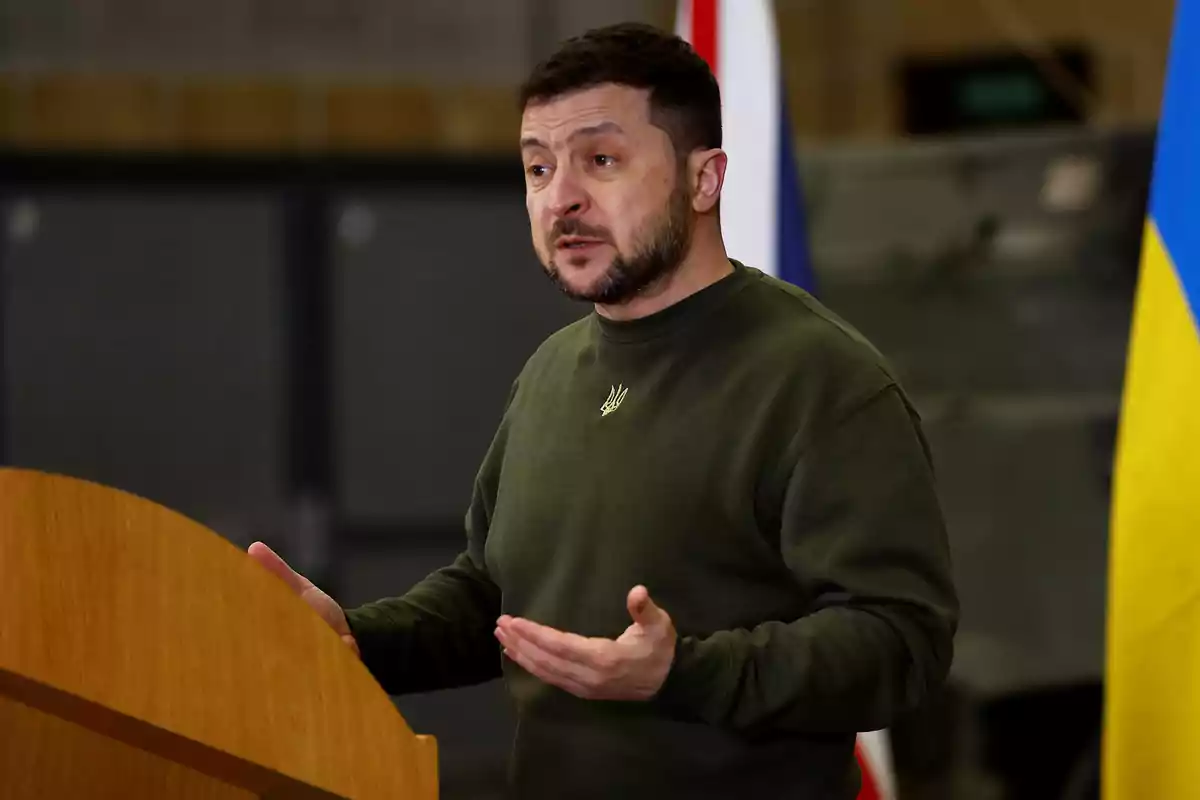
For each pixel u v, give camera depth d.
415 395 12.54
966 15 10.80
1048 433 10.23
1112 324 10.25
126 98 12.17
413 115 12.39
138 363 12.35
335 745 2.89
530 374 4.81
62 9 12.11
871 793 6.46
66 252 12.25
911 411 4.21
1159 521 4.80
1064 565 10.13
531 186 4.35
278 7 12.27
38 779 2.67
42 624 2.57
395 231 12.47
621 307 4.42
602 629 4.19
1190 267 4.86
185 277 12.34
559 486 4.41
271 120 12.28
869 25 10.87
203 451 12.39
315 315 12.45
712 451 4.15
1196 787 4.62
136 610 2.68
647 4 12.26
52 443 12.31
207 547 2.79
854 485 3.98
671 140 4.24
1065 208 10.38
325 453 12.47
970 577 10.17
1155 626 4.77
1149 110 10.46
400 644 4.62
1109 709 4.86
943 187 10.55
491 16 12.41
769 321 4.29
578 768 4.29
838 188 10.64
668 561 4.14
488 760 11.85
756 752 4.11
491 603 4.90
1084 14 10.58
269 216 12.38
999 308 10.41
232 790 2.86
